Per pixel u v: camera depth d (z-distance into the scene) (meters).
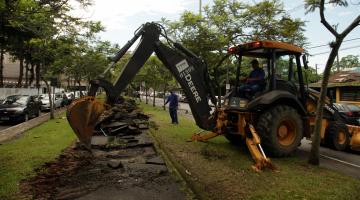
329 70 7.87
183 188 6.30
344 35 7.52
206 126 9.88
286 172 7.46
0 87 34.97
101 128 13.16
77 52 25.31
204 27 15.17
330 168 8.38
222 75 17.98
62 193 5.89
